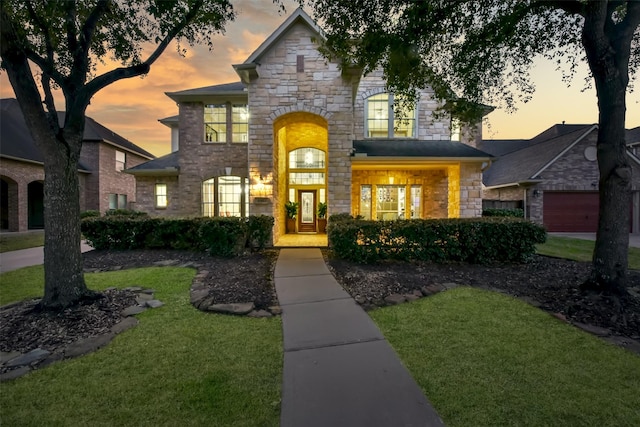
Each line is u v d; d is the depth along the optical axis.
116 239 8.62
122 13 5.19
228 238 7.91
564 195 15.16
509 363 3.01
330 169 9.96
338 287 5.53
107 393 2.54
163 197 14.39
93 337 3.51
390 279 5.81
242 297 4.94
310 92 9.90
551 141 17.16
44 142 4.14
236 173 13.68
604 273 4.57
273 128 9.95
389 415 2.26
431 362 3.03
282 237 12.53
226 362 3.04
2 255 8.97
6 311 4.18
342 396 2.49
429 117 13.40
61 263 4.26
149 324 3.95
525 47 6.44
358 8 5.19
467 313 4.31
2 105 19.12
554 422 2.21
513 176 16.56
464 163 11.37
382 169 13.92
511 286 5.52
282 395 2.51
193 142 13.73
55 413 2.31
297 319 4.14
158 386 2.64
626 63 4.48
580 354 3.17
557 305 4.51
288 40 9.90
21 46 3.88
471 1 5.51
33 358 3.06
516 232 7.05
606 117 4.55
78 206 4.50
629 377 2.76
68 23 4.33
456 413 2.30
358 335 3.65
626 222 4.52
